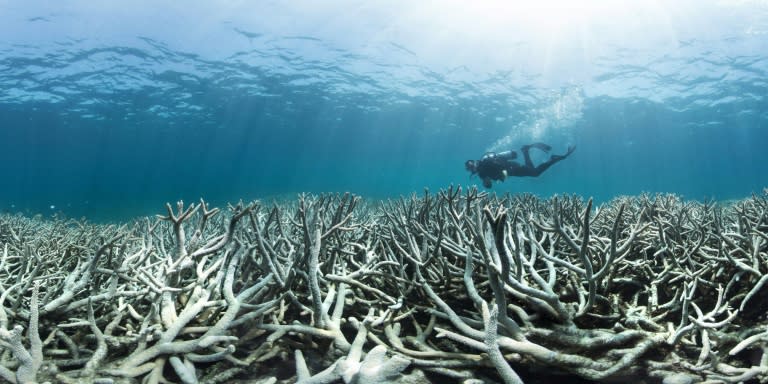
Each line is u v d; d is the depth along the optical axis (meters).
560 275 3.06
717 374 2.04
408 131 47.75
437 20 21.09
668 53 22.58
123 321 2.59
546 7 19.78
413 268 3.16
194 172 102.94
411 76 27.80
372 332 2.51
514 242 2.31
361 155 72.69
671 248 2.97
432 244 3.05
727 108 33.69
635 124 40.56
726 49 21.75
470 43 23.22
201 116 38.28
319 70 26.83
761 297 2.68
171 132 46.22
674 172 101.31
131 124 40.75
